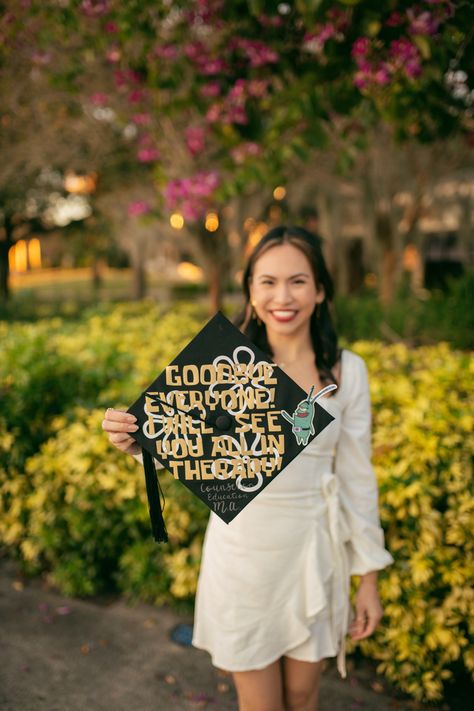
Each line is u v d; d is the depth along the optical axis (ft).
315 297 5.61
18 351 11.71
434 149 20.80
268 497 5.28
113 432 4.82
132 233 33.19
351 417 5.65
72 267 121.08
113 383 11.40
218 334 4.89
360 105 10.18
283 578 5.32
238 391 4.87
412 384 10.84
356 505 5.65
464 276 21.93
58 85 13.93
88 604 9.99
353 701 7.75
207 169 18.75
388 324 22.53
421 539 7.57
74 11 11.07
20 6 11.70
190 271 92.53
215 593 5.49
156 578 9.66
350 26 8.61
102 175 29.63
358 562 5.61
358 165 22.89
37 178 35.91
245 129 11.83
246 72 11.31
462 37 8.02
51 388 11.59
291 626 5.33
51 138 20.40
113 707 7.65
